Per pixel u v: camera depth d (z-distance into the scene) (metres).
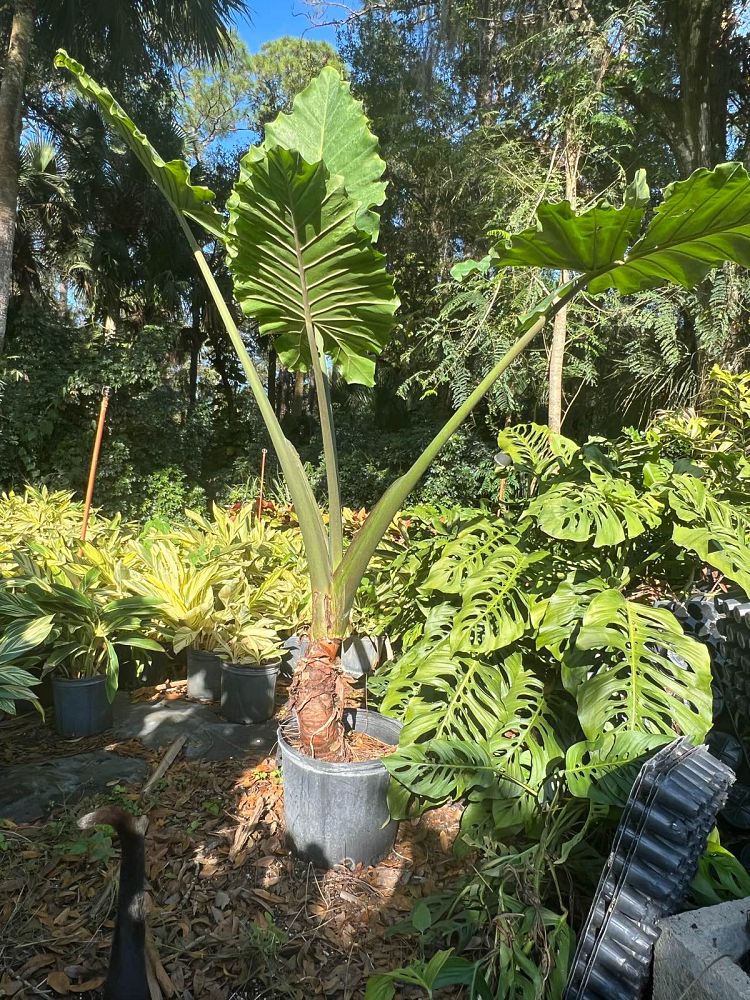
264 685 3.43
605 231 2.17
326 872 2.27
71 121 12.88
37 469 10.16
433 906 2.07
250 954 1.92
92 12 9.80
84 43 10.33
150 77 12.18
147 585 3.83
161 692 3.87
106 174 13.25
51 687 3.57
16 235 12.17
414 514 3.60
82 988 1.82
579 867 1.98
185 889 2.19
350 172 2.74
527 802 2.09
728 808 2.34
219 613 3.75
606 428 10.30
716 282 7.58
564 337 8.05
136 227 14.12
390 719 2.67
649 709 2.00
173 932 2.00
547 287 8.04
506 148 8.44
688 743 1.80
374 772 2.25
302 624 4.18
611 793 1.80
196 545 5.09
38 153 12.42
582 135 7.79
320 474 11.66
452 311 9.32
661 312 7.86
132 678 3.90
